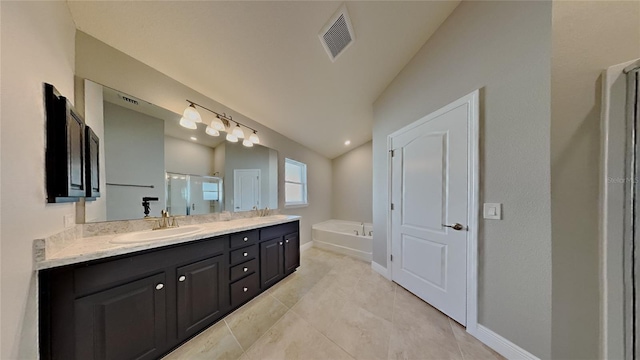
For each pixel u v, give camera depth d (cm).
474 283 147
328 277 258
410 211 217
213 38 153
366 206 459
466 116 156
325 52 189
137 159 163
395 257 241
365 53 204
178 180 193
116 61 151
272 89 225
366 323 164
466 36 158
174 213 189
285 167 362
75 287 98
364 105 304
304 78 219
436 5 166
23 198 81
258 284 210
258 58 180
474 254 147
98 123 141
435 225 184
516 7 124
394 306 189
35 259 87
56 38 108
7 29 74
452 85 170
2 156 71
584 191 107
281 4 140
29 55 86
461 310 159
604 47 107
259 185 293
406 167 224
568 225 108
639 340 97
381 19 171
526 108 119
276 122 300
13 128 76
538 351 113
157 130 177
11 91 75
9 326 73
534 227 115
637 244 98
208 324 157
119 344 111
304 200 407
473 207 149
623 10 107
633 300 99
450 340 144
